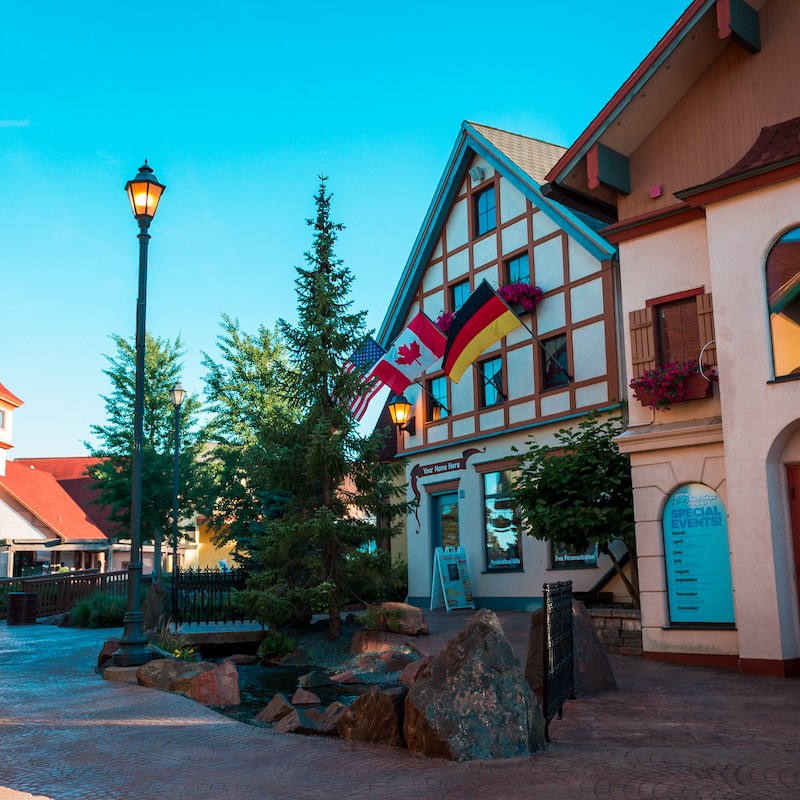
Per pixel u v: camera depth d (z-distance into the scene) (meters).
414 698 6.78
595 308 18.56
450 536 22.92
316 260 17.69
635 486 13.02
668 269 13.22
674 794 5.34
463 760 6.38
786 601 11.12
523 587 19.92
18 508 43.31
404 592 24.41
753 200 11.66
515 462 20.42
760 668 10.98
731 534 11.44
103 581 27.67
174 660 11.34
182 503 36.56
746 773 5.84
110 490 36.16
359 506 17.38
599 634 13.53
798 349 11.20
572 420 18.91
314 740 7.41
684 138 13.41
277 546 16.38
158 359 37.47
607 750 6.65
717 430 12.09
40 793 5.70
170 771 6.30
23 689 10.65
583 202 14.66
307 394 17.39
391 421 28.06
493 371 21.59
